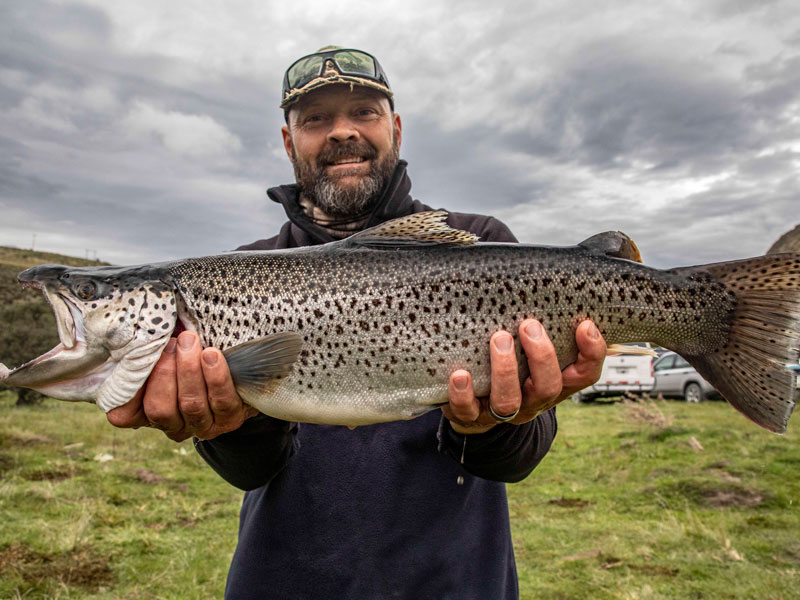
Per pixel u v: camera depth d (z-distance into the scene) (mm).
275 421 619
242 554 649
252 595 626
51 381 625
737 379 617
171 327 625
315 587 615
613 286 622
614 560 1355
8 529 1428
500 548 642
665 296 627
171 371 574
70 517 1539
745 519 1539
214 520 1654
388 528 620
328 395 603
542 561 1384
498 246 627
